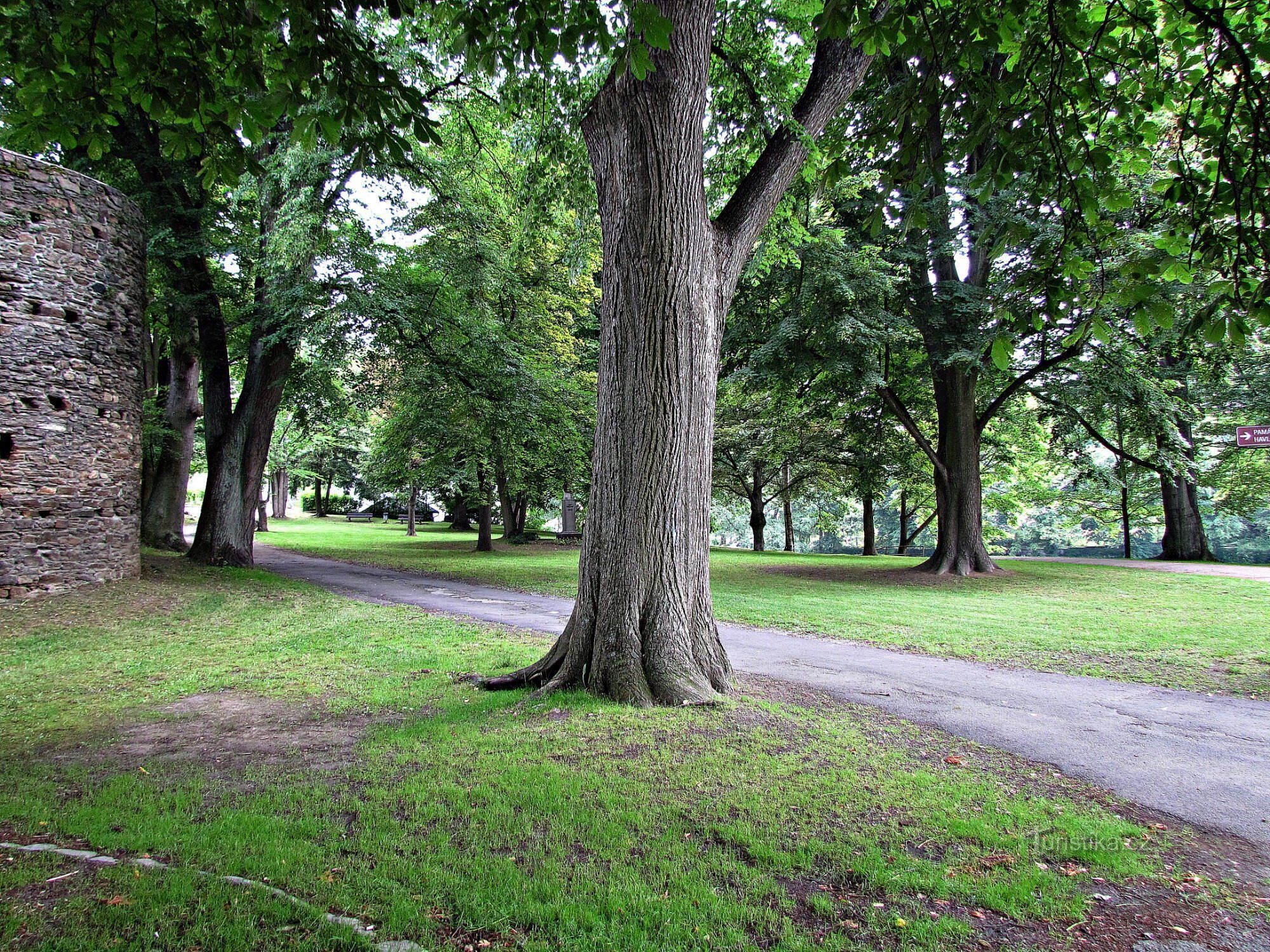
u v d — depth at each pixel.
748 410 27.25
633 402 5.94
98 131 3.93
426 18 10.41
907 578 18.03
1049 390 18.06
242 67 3.60
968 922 2.87
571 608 12.54
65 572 11.67
